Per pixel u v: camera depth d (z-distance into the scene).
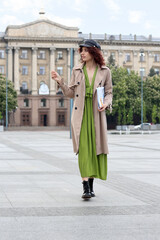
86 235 5.24
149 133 52.56
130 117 78.69
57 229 5.52
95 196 7.91
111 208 6.81
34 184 9.52
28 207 6.87
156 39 106.56
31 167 13.40
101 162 7.50
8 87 81.12
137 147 24.58
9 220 5.99
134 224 5.79
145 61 100.19
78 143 7.43
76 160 16.05
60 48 94.56
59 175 11.30
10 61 91.94
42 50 94.38
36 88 93.62
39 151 21.31
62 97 94.69
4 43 92.44
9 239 5.05
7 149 22.98
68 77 94.75
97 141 7.43
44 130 83.50
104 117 7.56
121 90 79.12
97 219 6.06
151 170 12.53
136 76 84.44
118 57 98.56
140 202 7.32
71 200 7.48
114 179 10.45
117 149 22.75
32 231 5.41
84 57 7.59
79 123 7.45
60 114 95.12
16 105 81.75
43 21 93.50
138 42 98.81
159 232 5.40
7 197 7.79
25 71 93.38
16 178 10.64
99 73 7.62
